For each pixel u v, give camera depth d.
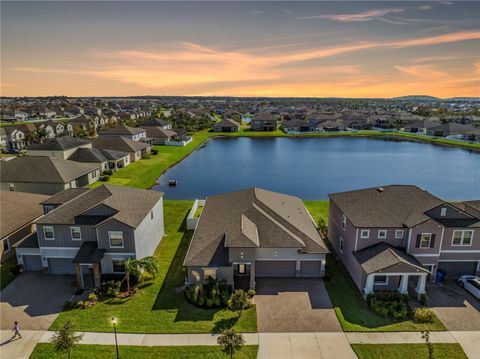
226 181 68.62
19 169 54.19
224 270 27.16
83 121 147.12
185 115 180.62
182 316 23.94
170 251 34.12
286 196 41.31
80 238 28.89
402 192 31.34
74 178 54.66
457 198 58.16
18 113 172.50
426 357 20.20
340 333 22.34
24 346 21.06
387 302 24.98
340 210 32.12
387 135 142.88
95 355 20.22
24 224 34.50
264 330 22.59
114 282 27.48
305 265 29.34
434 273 28.34
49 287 27.75
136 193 34.22
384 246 27.97
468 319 23.78
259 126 156.00
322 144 121.12
